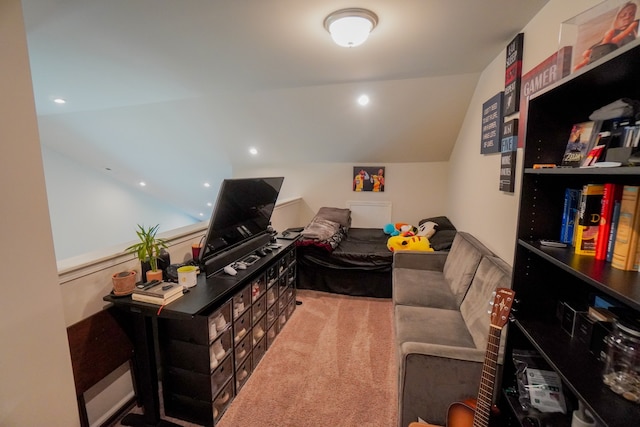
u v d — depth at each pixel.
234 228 2.17
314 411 1.78
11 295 1.08
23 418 1.14
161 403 1.76
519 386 1.24
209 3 1.53
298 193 4.95
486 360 1.23
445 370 1.41
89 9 1.57
